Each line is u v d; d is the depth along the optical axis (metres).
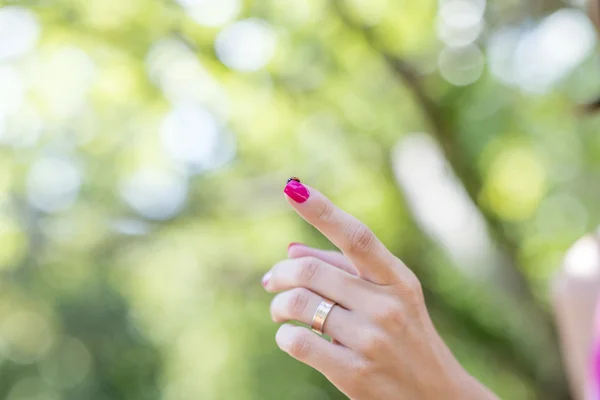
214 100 5.52
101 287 11.95
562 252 6.24
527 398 6.71
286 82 5.32
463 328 5.86
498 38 5.31
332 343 1.17
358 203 6.27
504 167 5.55
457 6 5.14
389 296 1.16
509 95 5.43
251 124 5.83
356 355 1.16
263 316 8.40
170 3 4.77
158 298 11.02
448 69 5.07
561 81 5.53
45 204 7.60
